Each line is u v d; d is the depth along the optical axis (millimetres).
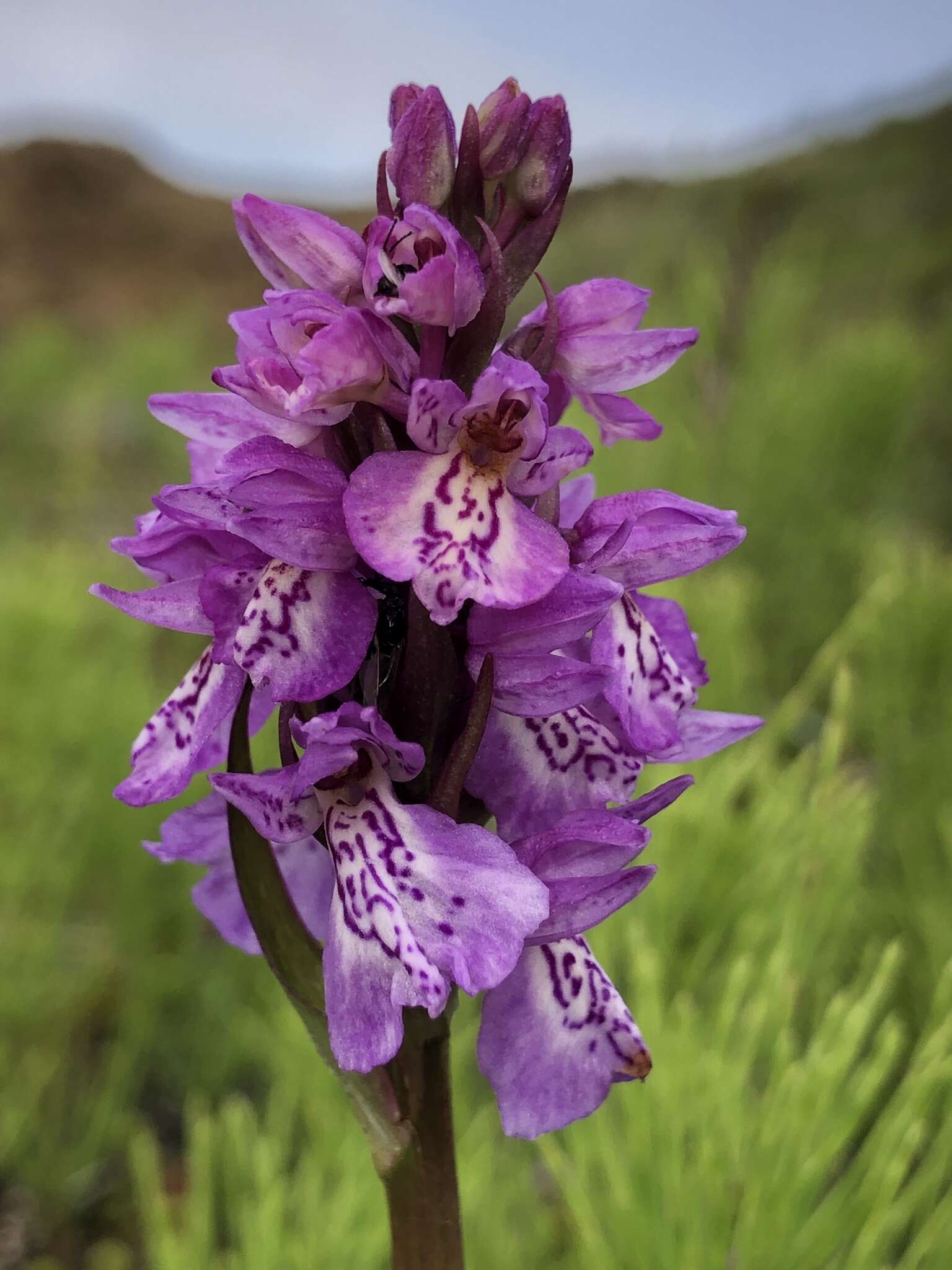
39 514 694
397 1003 79
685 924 158
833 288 700
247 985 256
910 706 266
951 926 194
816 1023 166
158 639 448
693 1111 126
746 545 392
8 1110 215
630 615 94
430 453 85
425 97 88
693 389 416
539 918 80
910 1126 119
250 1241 144
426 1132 93
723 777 170
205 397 95
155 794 91
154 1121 249
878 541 386
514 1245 160
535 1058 92
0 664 273
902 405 404
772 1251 119
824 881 154
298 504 84
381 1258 154
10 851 236
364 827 85
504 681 86
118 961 255
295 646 84
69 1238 218
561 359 96
